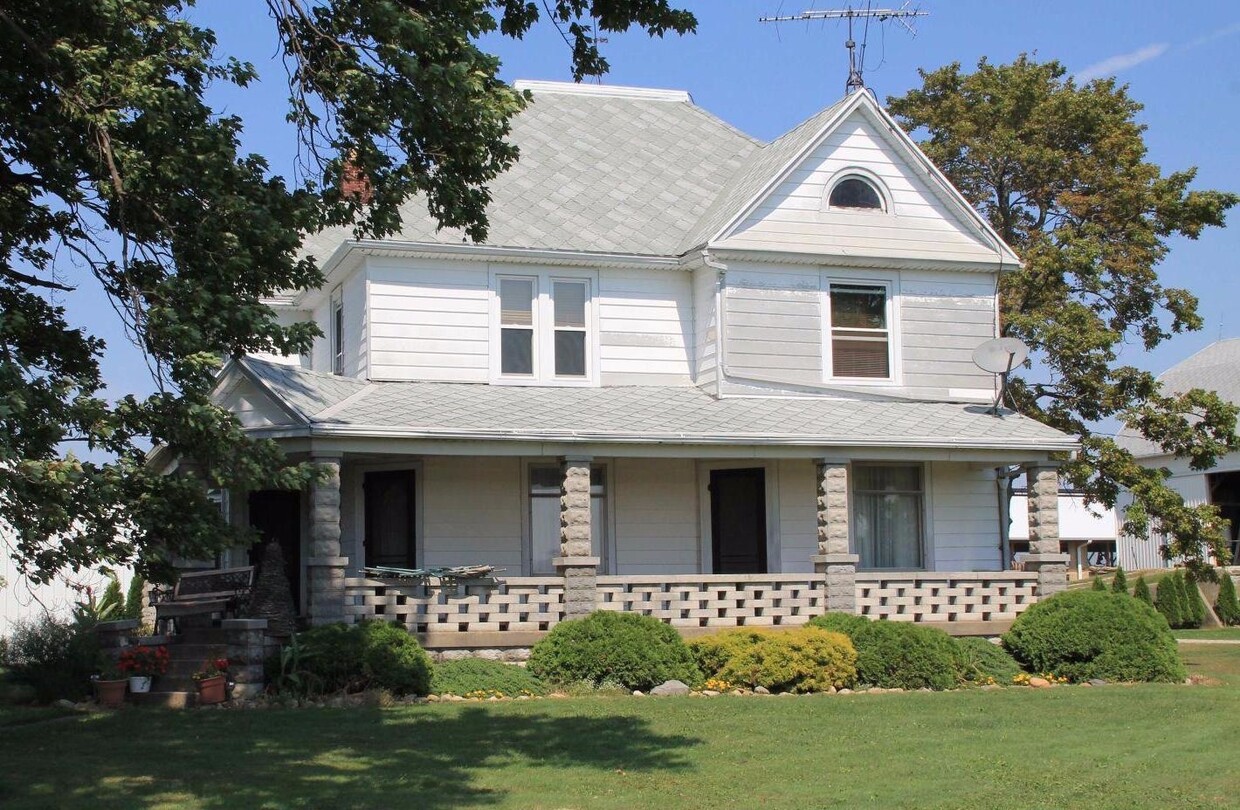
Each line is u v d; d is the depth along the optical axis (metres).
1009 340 23.67
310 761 13.18
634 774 12.72
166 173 12.68
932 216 24.42
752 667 18.72
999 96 30.23
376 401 20.77
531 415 20.89
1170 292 28.45
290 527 22.23
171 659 17.98
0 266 14.91
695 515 23.19
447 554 21.97
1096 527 51.22
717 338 23.23
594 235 23.83
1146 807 11.52
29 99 13.69
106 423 11.56
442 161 13.91
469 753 13.68
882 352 24.16
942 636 20.00
